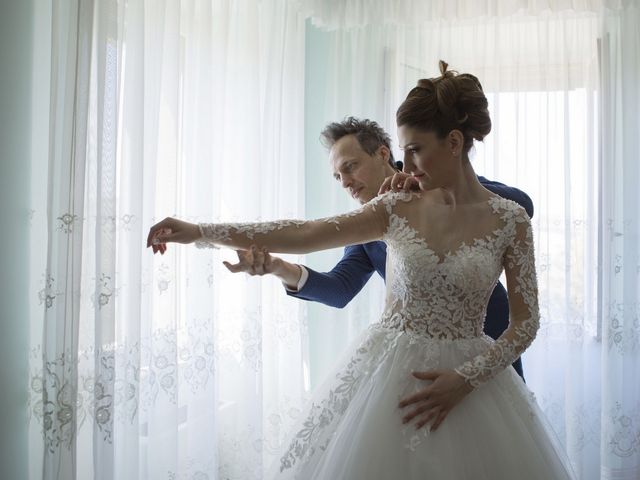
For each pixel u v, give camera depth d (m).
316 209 3.23
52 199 1.74
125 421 1.93
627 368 2.84
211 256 2.27
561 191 2.96
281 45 2.79
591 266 2.95
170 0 2.14
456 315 1.47
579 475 2.87
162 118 2.12
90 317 1.86
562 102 2.98
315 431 1.47
